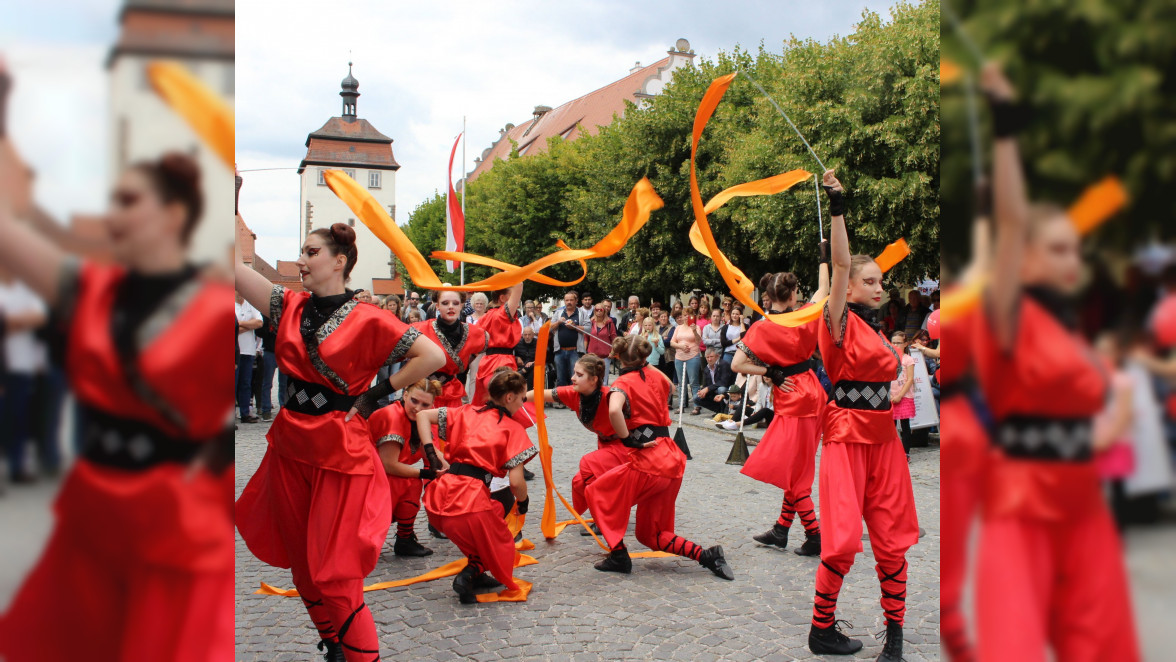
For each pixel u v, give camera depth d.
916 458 7.48
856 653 3.26
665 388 4.49
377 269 65.00
